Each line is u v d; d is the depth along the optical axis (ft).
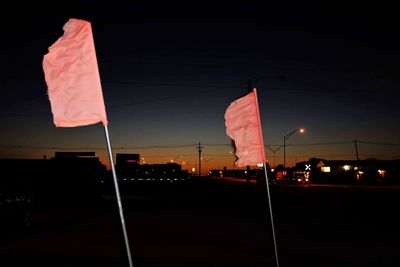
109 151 15.28
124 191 160.35
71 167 117.39
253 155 22.74
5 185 49.39
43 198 111.96
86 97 15.31
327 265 28.94
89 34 15.53
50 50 15.24
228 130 23.38
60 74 15.26
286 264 29.27
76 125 15.31
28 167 116.06
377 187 183.01
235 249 35.58
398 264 29.35
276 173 262.26
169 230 48.60
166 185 223.30
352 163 273.33
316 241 39.96
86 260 30.94
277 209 78.28
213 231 47.55
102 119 15.33
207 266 28.76
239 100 23.31
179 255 32.89
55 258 31.73
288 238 42.01
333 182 249.14
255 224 54.19
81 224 55.62
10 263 29.96
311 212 71.56
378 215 66.33
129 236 43.78
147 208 82.02
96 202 104.99
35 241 40.68
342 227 51.06
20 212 50.11
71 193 115.03
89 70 15.43
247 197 121.29
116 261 30.58
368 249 35.42
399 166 236.22
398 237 42.60
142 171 261.03
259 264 29.32
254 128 22.94
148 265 29.17
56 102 15.19
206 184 241.55
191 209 78.95
